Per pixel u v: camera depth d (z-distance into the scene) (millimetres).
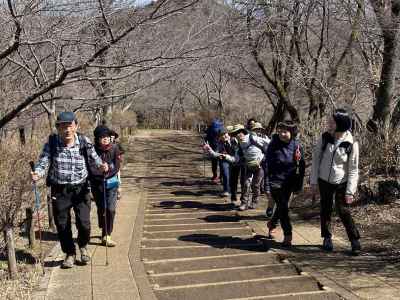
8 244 4520
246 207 7816
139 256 5238
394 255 5051
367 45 10430
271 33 11000
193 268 4906
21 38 4484
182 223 7008
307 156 9703
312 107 11039
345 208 5109
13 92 6461
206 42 5387
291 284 4367
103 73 5480
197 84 28891
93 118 13758
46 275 4617
